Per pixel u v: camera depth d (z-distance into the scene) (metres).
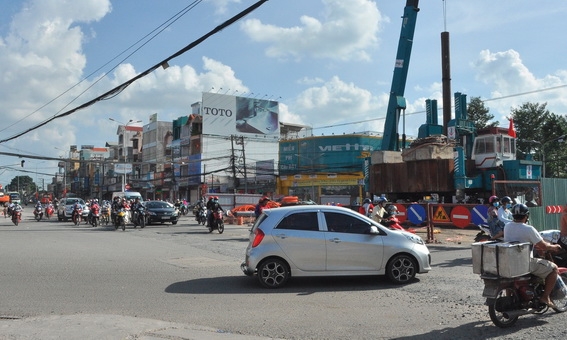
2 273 10.84
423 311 7.25
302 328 6.40
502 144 26.69
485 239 12.88
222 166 64.69
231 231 24.31
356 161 55.75
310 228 9.42
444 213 18.98
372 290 8.98
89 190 100.06
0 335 5.82
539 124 59.56
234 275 10.70
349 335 6.05
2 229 27.27
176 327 6.31
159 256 13.95
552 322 6.40
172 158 71.62
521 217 6.55
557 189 19.12
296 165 59.31
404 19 27.31
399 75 27.33
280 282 9.24
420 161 25.59
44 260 13.02
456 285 9.16
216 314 7.21
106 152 108.00
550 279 6.46
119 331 6.00
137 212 27.70
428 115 29.61
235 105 66.31
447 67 34.25
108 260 13.05
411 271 9.54
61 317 6.77
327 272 9.32
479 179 25.36
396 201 26.52
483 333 6.00
